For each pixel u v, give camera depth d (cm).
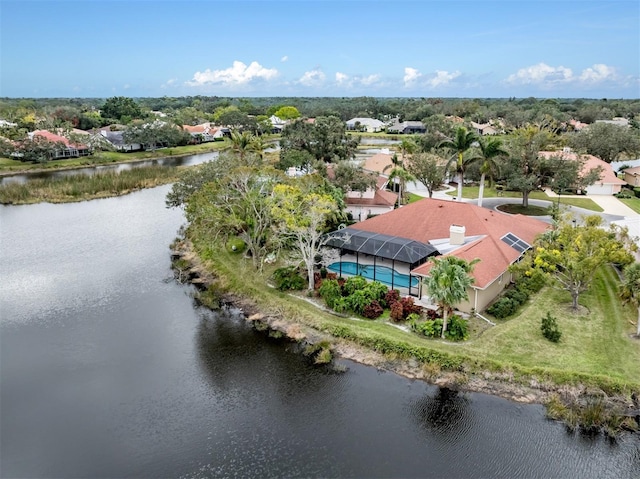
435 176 8131
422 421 3083
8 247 6669
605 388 3200
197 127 19800
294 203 4725
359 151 15200
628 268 3769
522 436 2936
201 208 5322
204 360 3872
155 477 2661
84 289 5266
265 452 2841
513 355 3544
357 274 5009
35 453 2852
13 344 4131
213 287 5091
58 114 19950
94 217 8256
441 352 3591
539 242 4578
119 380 3600
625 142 10725
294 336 4150
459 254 4366
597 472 2667
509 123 18688
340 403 3281
